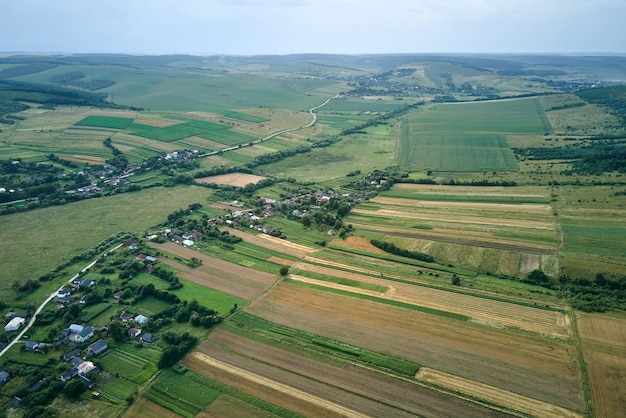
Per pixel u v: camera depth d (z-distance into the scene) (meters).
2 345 96.94
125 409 80.56
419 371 85.69
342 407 78.00
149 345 97.25
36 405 81.25
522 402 77.00
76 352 94.06
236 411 78.19
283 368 88.31
